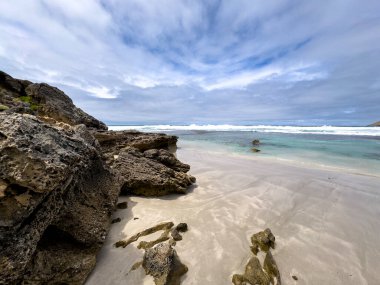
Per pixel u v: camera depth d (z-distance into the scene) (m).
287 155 17.55
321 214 6.41
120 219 5.70
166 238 4.83
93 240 4.32
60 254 3.68
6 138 3.12
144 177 7.62
